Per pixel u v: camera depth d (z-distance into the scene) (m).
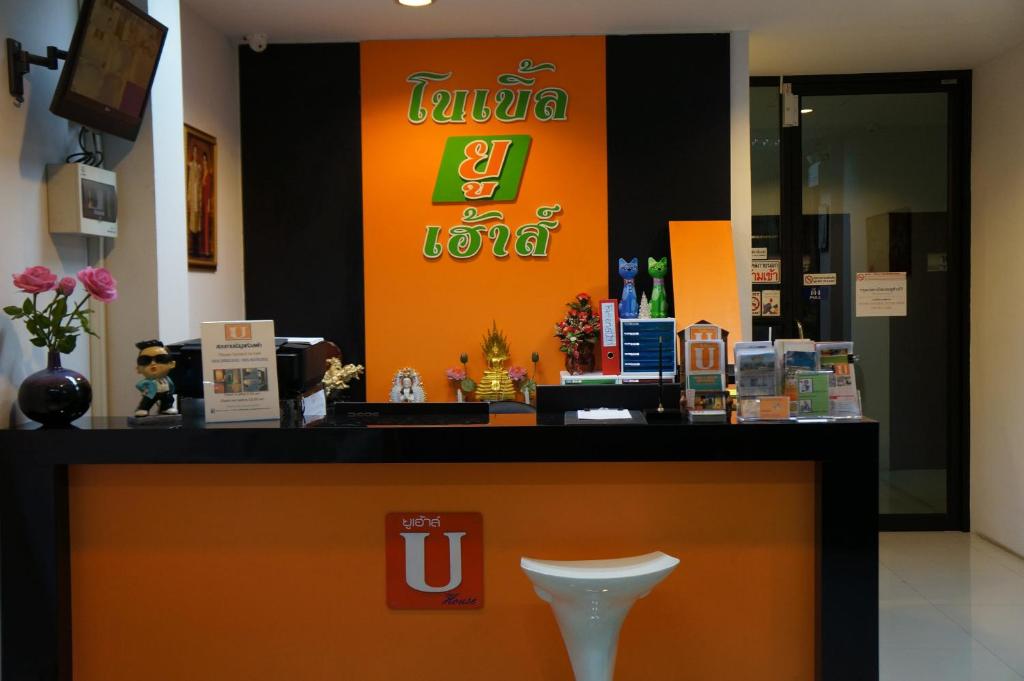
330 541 2.50
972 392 5.25
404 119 4.54
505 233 4.53
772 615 2.46
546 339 4.55
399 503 2.49
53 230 2.75
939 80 5.18
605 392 2.69
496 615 2.49
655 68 4.47
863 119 5.27
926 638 3.73
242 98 4.57
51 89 2.77
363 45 4.52
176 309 3.28
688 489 2.46
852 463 2.37
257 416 2.55
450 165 4.52
